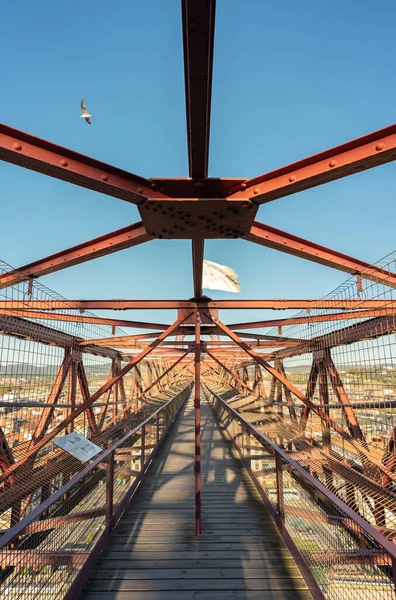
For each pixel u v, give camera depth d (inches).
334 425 183.0
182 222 99.0
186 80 63.3
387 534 114.7
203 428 438.0
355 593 75.1
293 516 131.3
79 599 106.3
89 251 158.9
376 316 167.5
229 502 184.9
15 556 75.0
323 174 84.1
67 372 258.7
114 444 159.2
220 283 173.6
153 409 350.9
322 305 218.8
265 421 311.0
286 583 114.1
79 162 84.6
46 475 149.1
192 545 138.4
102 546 133.5
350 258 167.9
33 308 198.5
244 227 102.8
